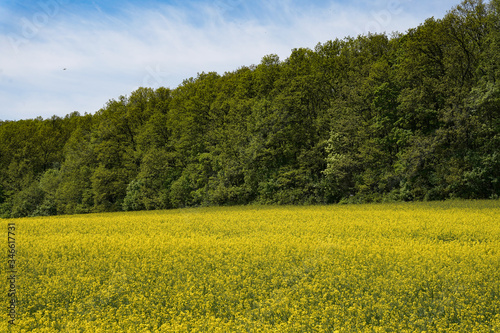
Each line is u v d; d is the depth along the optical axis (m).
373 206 40.19
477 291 11.29
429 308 10.28
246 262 15.86
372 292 11.63
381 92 49.84
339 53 65.06
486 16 46.44
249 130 60.12
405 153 46.09
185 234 26.14
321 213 35.38
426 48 50.31
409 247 17.61
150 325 10.30
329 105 61.41
